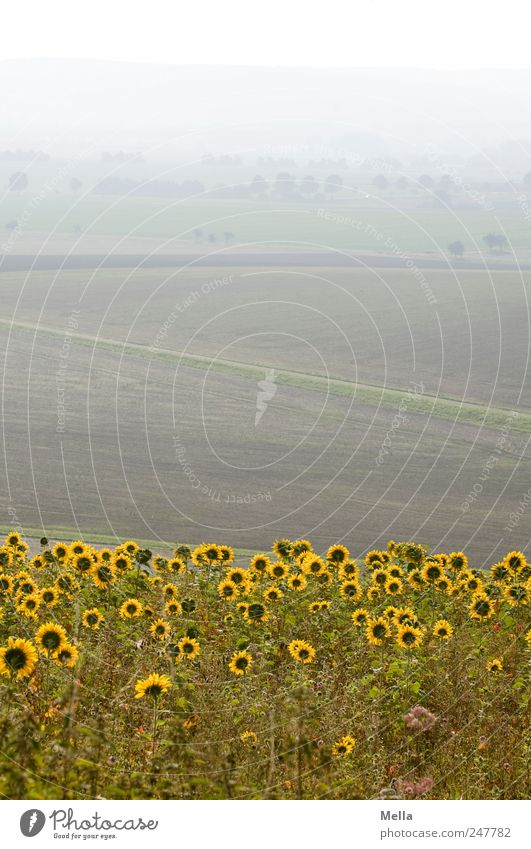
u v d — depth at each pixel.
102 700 5.31
